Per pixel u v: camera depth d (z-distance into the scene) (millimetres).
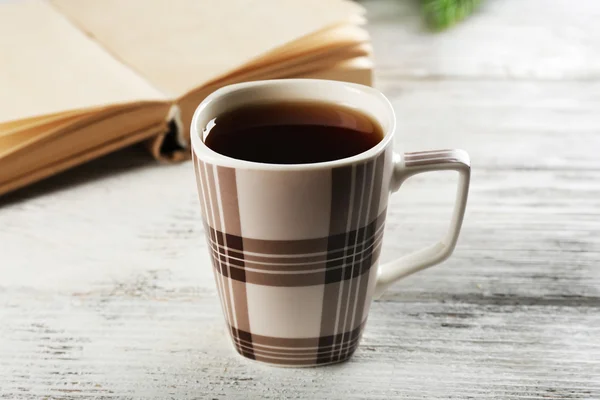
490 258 604
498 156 696
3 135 619
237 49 702
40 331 555
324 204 473
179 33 734
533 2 952
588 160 692
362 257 497
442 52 834
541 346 544
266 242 482
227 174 469
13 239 623
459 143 709
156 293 581
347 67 705
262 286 496
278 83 526
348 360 537
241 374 528
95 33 747
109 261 604
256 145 501
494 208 646
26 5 790
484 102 759
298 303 501
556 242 617
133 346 545
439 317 562
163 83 677
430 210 647
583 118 740
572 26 889
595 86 780
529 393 517
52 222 637
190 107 671
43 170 648
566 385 521
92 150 659
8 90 656
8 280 589
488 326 556
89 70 687
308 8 736
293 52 683
